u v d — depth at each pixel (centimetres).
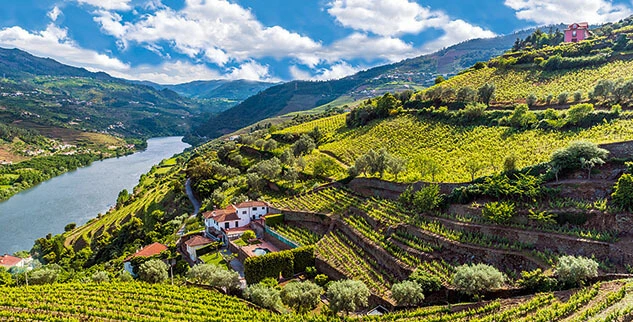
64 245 12875
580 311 4291
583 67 13638
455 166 9206
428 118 13238
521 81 14300
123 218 14362
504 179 6825
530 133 9638
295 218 9406
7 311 6028
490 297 5294
